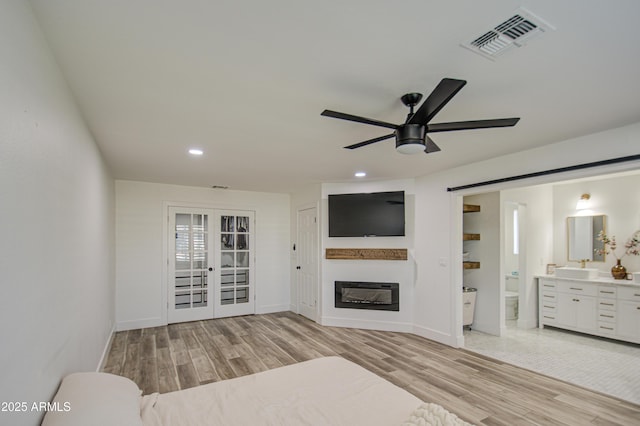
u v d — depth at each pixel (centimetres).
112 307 468
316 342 459
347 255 538
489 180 391
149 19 141
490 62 178
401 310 512
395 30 150
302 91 213
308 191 604
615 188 520
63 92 188
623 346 448
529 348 437
